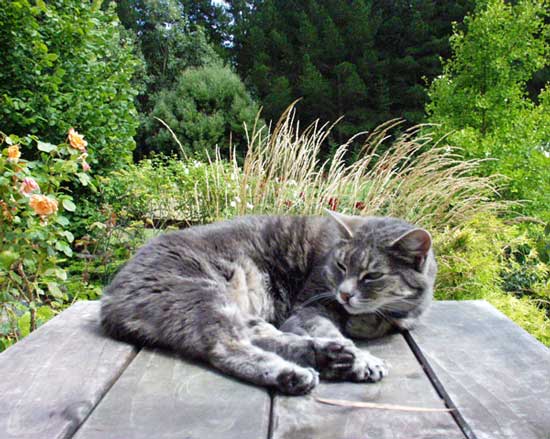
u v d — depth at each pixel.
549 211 2.09
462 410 0.43
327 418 0.42
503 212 1.85
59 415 0.41
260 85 5.86
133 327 0.60
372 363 0.52
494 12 2.66
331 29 5.97
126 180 2.07
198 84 4.73
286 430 0.40
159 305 0.59
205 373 0.52
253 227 0.80
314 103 5.61
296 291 0.80
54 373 0.50
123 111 2.21
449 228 1.39
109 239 1.67
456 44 2.84
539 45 2.67
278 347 0.56
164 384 0.49
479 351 0.58
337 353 0.53
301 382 0.48
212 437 0.38
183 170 2.02
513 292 1.48
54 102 1.90
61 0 1.97
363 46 5.98
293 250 0.80
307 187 1.45
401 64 5.70
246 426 0.40
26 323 1.01
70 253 1.00
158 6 5.69
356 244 0.76
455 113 2.75
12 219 0.93
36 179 0.98
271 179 1.48
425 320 0.72
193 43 5.67
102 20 2.28
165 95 4.79
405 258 0.73
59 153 1.07
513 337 0.64
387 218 0.87
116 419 0.41
